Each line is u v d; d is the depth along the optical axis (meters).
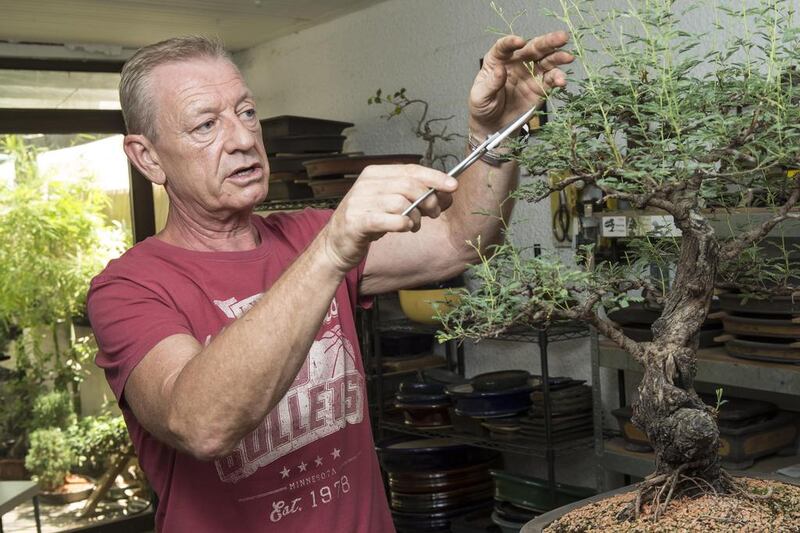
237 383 1.03
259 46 4.95
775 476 1.30
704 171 1.07
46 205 4.66
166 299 1.34
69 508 4.66
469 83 3.70
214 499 1.35
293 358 1.04
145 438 1.39
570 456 3.47
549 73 1.29
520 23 3.43
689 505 1.16
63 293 4.70
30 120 4.61
